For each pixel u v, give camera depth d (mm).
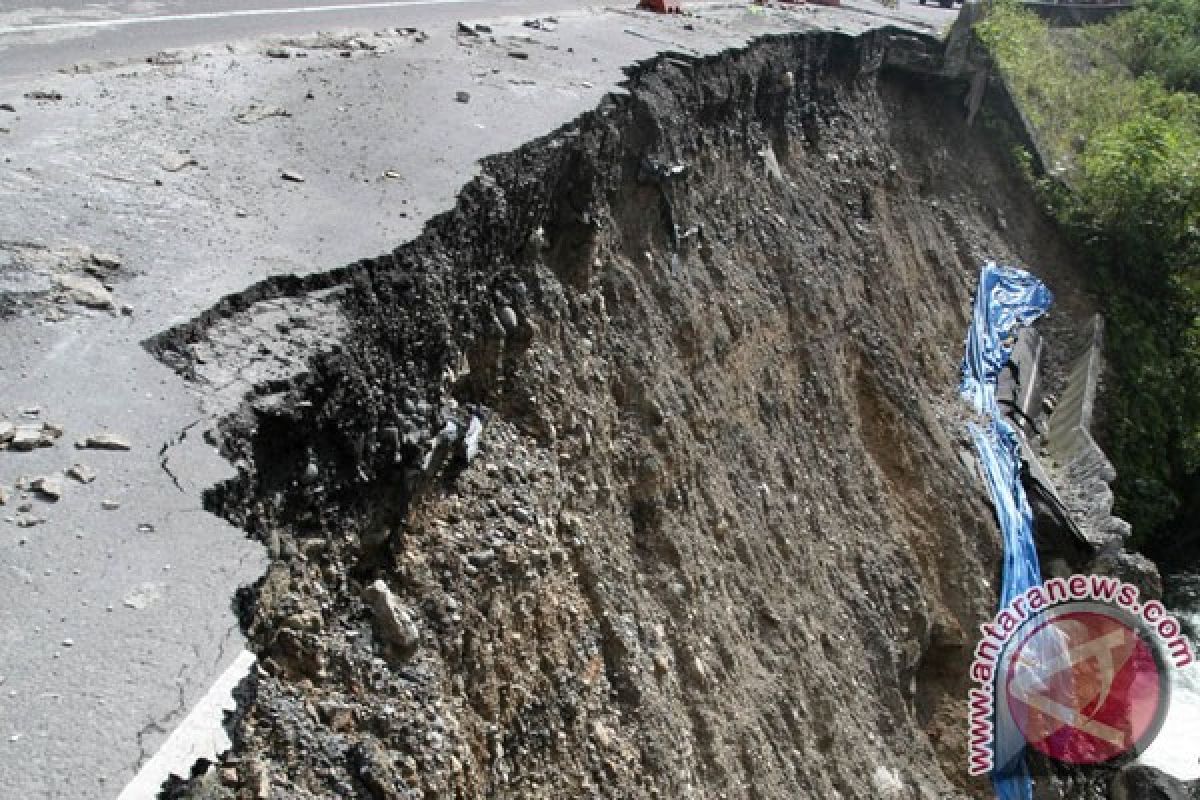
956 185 18344
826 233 13242
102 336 4641
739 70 11766
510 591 6070
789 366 11375
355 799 4270
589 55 10367
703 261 10352
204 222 5816
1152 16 27984
